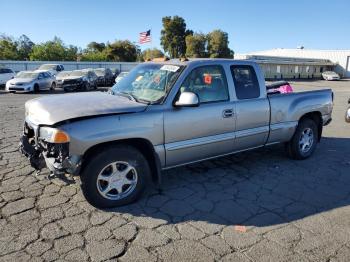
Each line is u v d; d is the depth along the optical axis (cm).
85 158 372
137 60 6981
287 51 7369
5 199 409
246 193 445
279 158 597
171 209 395
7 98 1706
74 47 6044
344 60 6391
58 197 417
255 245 323
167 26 7169
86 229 346
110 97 443
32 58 5434
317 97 596
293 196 438
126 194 400
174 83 422
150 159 420
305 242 329
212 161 572
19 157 573
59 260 295
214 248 317
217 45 6775
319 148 682
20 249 309
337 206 411
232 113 471
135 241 327
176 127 417
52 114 369
